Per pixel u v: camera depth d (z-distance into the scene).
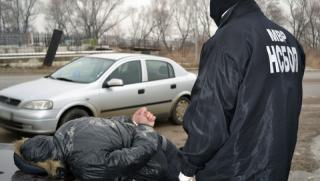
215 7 2.67
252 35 2.45
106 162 3.08
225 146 2.43
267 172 2.42
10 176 3.10
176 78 9.54
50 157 3.10
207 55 2.50
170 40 51.88
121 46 41.97
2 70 22.97
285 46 2.60
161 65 9.37
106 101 8.12
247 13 2.57
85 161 3.06
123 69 8.62
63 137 3.15
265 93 2.43
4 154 3.60
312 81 24.08
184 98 9.67
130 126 3.40
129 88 8.55
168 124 9.66
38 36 35.16
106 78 8.27
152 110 9.02
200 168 2.51
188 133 2.48
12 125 7.58
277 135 2.44
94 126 3.22
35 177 3.09
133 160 3.14
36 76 20.33
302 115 11.73
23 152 3.16
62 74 8.66
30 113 7.35
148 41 49.56
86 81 8.21
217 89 2.41
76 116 7.71
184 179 2.53
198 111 2.44
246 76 2.40
